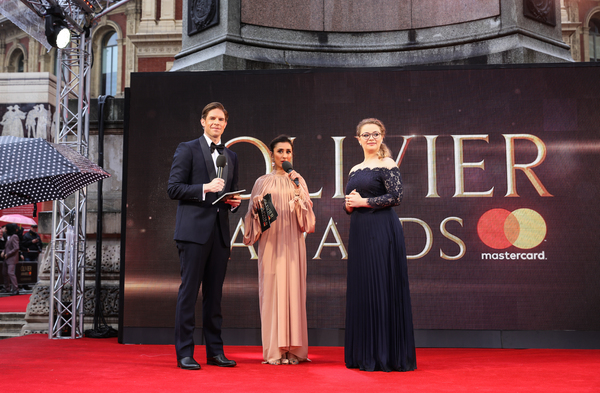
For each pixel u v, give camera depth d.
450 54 6.02
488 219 4.68
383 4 6.30
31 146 2.74
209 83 4.97
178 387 2.71
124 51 20.52
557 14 6.23
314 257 4.77
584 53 18.70
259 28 6.10
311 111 4.90
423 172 4.77
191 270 3.37
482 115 4.77
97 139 6.35
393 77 4.88
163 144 4.94
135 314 4.82
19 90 14.12
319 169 4.84
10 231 11.97
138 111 4.98
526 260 4.61
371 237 3.42
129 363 3.58
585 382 2.91
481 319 4.59
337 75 4.92
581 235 4.60
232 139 4.91
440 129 4.80
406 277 3.43
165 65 18.03
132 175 4.93
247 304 4.75
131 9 20.39
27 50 23.45
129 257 4.88
